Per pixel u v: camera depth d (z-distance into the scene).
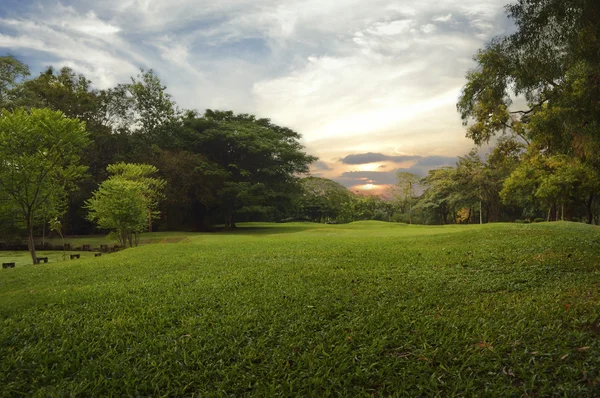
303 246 17.95
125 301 7.75
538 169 34.97
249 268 11.26
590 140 12.34
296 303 7.06
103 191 24.28
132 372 4.59
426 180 67.69
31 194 20.80
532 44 10.53
